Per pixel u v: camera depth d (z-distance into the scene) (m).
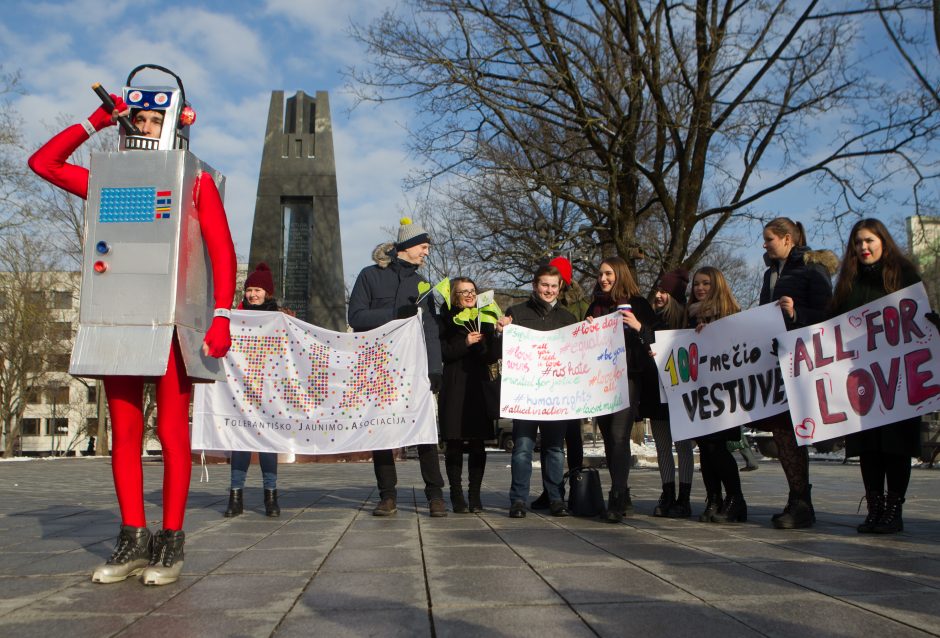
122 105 3.84
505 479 11.59
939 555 4.09
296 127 22.66
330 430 6.35
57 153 3.78
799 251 5.79
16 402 42.09
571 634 2.57
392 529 5.38
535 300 6.66
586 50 15.77
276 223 22.27
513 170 16.34
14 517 6.34
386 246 6.85
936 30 7.71
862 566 3.76
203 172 3.90
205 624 2.75
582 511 6.15
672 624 2.69
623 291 6.41
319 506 7.22
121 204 3.74
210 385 6.35
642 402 6.34
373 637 2.56
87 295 3.69
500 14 15.31
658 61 15.02
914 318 5.06
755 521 5.82
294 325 6.50
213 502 7.76
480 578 3.51
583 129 15.60
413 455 29.50
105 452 36.88
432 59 15.08
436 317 6.73
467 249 22.11
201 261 3.92
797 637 2.53
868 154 14.86
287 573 3.69
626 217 16.66
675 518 6.08
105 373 3.60
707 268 6.14
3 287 37.84
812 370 5.29
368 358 6.46
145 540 3.70
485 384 6.58
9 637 2.60
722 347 5.79
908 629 2.61
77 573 3.74
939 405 4.87
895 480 5.00
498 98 15.91
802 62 15.30
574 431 7.00
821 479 11.09
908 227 16.20
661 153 16.56
